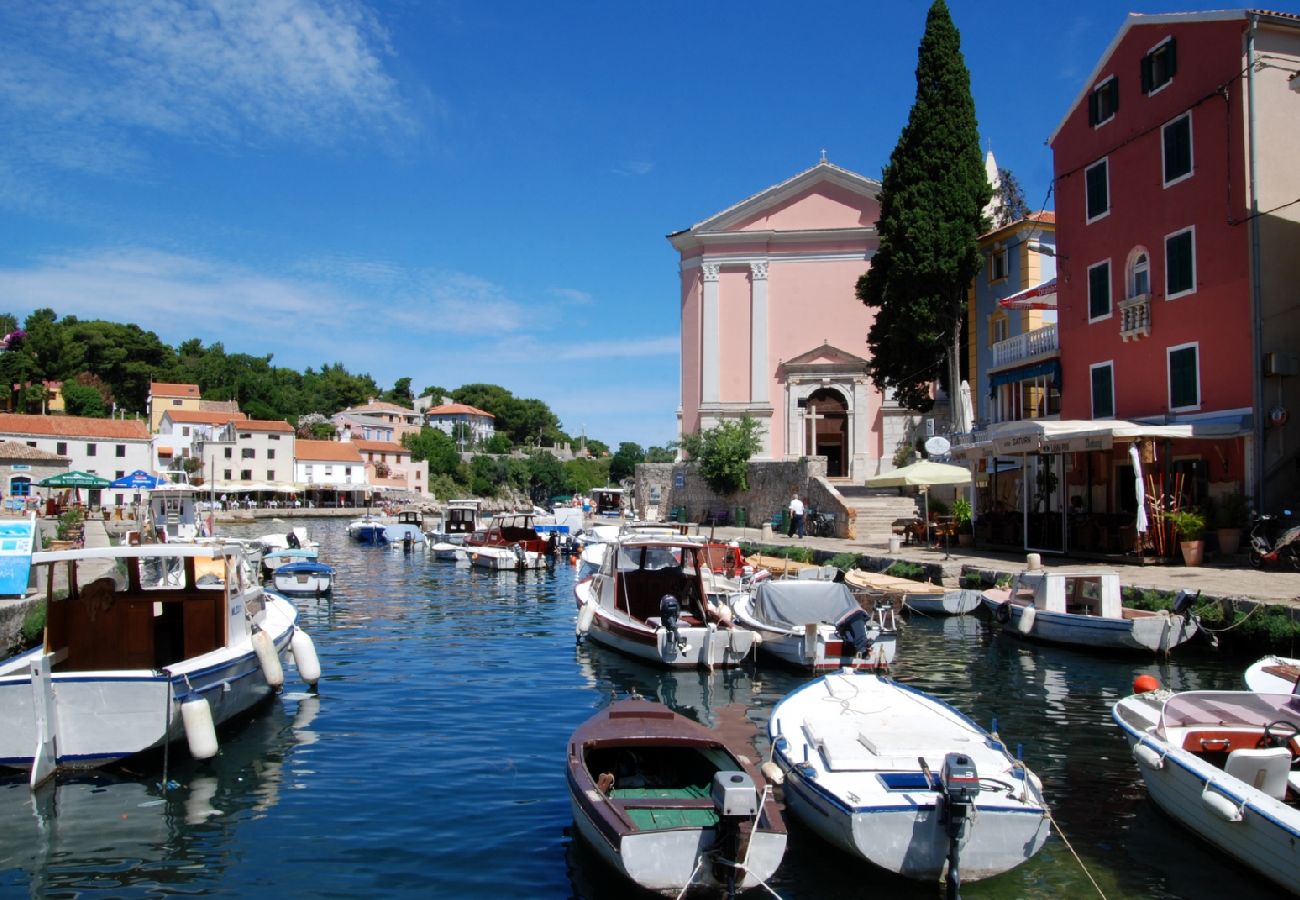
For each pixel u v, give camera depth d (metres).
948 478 27.86
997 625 20.47
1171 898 8.01
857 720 10.59
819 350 47.31
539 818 9.84
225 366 126.75
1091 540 24.39
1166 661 16.55
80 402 92.88
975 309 38.88
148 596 12.98
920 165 35.03
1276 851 7.89
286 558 34.78
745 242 48.72
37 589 17.52
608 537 33.22
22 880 8.45
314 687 15.56
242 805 10.19
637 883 7.52
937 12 34.88
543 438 174.38
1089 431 21.88
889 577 25.42
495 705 14.59
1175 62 23.95
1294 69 22.25
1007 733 12.67
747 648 16.94
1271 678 12.08
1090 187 27.36
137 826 9.62
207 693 11.90
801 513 36.28
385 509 79.62
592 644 20.00
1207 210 22.98
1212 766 8.88
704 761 9.55
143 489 45.16
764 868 7.62
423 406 168.25
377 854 8.96
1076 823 9.55
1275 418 21.31
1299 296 21.94
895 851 7.91
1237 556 21.25
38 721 10.63
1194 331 23.44
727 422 45.03
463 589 31.64
